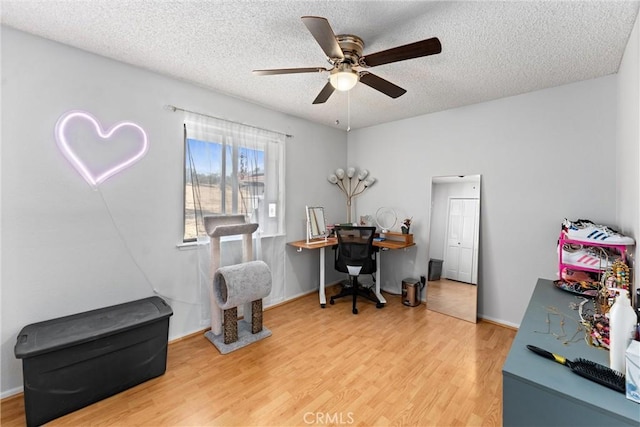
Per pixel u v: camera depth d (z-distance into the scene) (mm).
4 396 1734
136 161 2234
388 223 3811
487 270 2939
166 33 1773
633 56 1591
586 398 882
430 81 2420
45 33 1778
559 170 2508
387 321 2945
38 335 1659
